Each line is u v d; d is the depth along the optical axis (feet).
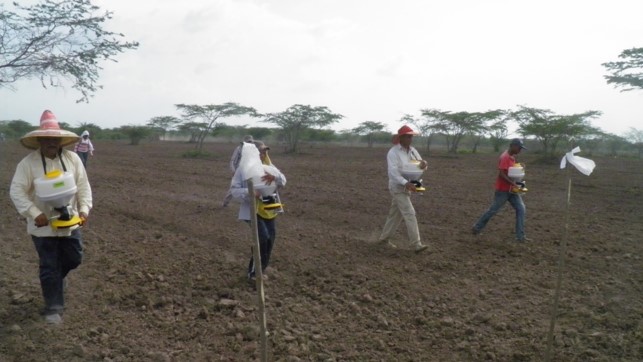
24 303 17.19
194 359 14.38
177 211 35.32
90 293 18.65
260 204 20.44
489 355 14.88
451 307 18.70
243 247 25.98
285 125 118.52
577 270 23.16
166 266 22.36
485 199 44.24
